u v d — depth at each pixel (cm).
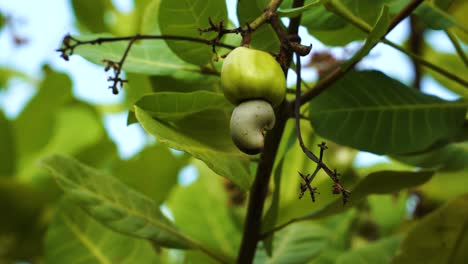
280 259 124
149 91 133
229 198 136
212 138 108
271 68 99
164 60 117
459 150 123
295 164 135
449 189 135
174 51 111
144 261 123
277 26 101
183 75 116
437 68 115
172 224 116
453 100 118
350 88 117
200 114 108
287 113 108
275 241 126
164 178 131
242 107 99
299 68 101
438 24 117
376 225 135
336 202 111
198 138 107
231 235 133
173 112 106
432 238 120
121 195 115
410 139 117
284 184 134
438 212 119
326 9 115
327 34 121
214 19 109
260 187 109
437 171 122
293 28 108
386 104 117
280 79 99
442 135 117
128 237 123
